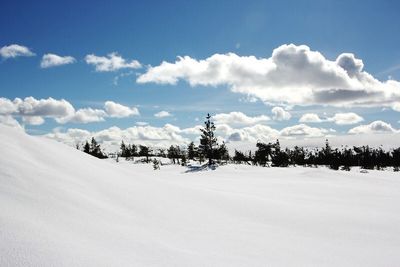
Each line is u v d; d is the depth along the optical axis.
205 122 64.50
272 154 80.19
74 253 5.38
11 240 5.20
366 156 98.06
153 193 11.97
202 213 11.07
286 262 7.44
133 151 103.62
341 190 24.06
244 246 8.32
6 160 9.11
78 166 11.71
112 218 8.26
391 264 7.93
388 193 23.34
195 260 6.61
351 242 9.73
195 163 77.06
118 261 5.58
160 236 7.96
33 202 7.45
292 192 21.92
